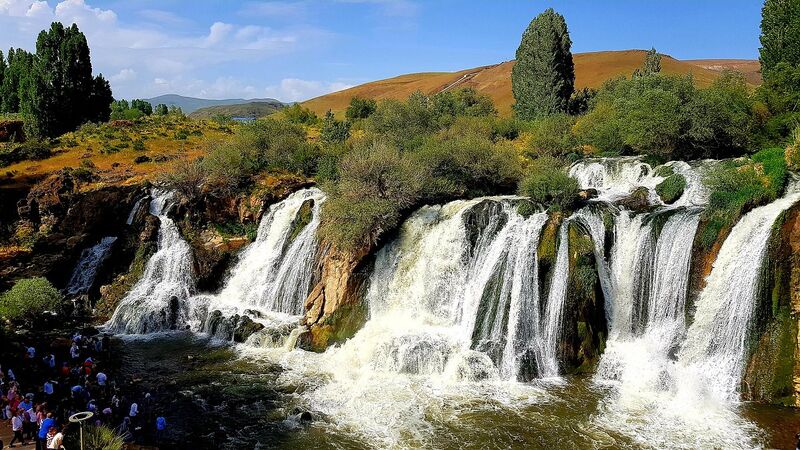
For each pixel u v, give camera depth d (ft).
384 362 107.14
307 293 138.00
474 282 120.26
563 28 299.79
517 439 82.28
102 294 155.33
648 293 108.27
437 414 90.27
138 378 106.93
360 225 127.95
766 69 188.24
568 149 201.77
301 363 112.88
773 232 91.97
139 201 167.94
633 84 233.35
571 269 107.96
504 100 515.91
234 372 109.19
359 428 87.35
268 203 168.14
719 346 95.66
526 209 120.98
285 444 83.46
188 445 83.66
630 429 83.87
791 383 88.22
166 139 256.11
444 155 155.63
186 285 153.79
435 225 130.72
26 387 100.68
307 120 366.43
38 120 265.75
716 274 99.14
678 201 130.21
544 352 106.32
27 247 155.22
